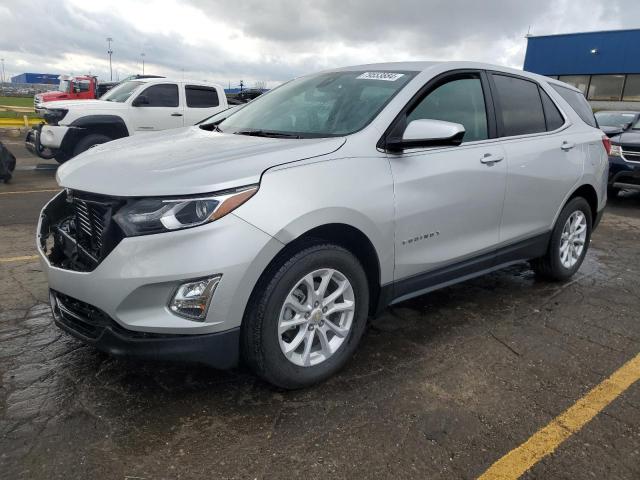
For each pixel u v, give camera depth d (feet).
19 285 14.14
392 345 11.28
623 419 8.82
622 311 13.47
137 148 10.12
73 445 7.86
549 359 10.83
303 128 10.89
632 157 28.32
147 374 9.88
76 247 8.96
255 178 8.24
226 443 8.00
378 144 9.99
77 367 10.07
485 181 11.75
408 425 8.52
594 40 101.35
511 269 16.76
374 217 9.51
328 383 9.71
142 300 7.89
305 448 7.92
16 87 204.03
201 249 7.76
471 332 12.01
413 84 10.99
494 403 9.20
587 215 15.71
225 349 8.28
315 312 9.25
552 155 13.76
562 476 7.47
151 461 7.57
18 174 35.55
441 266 11.30
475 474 7.47
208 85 39.04
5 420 8.40
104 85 77.56
